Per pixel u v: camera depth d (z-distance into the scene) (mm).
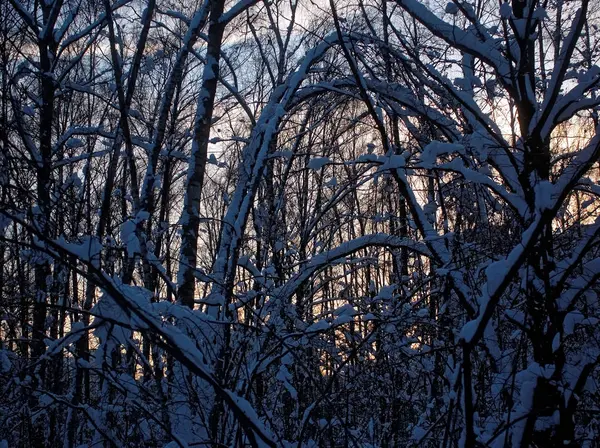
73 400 5297
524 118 5090
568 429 3984
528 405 3877
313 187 9211
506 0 5371
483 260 5770
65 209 4508
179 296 5980
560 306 4266
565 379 4188
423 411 6359
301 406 5441
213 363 4910
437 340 5910
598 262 4242
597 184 5461
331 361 5535
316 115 8867
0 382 4816
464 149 5250
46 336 5551
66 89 8031
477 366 5328
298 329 5559
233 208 6531
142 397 4625
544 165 4805
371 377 5375
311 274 6062
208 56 6891
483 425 4793
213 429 4750
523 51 4859
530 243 3471
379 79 6852
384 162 5777
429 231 5754
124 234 4270
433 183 6891
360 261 6379
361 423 5871
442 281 5773
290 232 7625
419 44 6477
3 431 5473
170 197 12211
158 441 4758
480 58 5543
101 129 8383
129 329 3410
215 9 6926
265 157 6531
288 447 4754
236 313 5652
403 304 5836
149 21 5418
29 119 6105
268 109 7199
